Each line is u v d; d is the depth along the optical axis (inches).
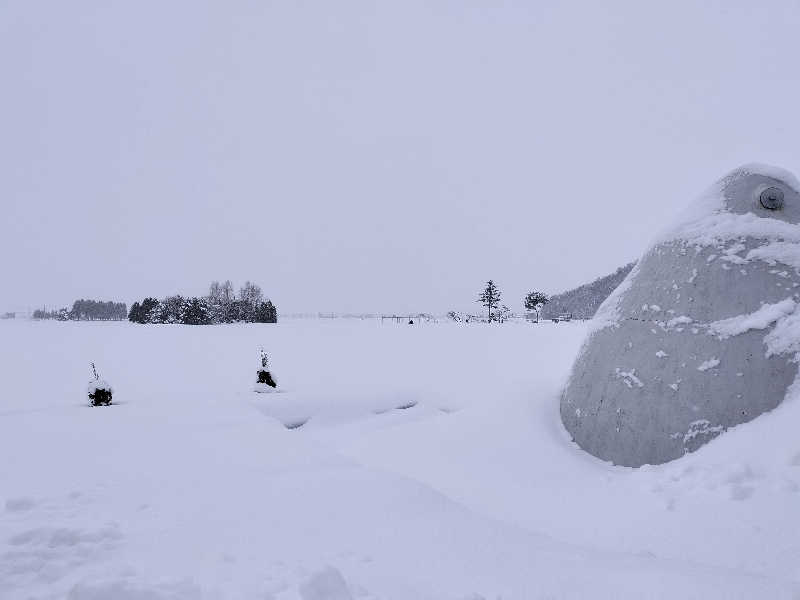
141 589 118.8
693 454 248.1
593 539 210.7
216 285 2878.9
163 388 697.0
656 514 213.3
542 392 370.3
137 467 260.1
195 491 217.0
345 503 199.2
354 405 569.9
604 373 308.7
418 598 128.1
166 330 1644.9
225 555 151.0
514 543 169.0
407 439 365.4
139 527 176.7
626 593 135.3
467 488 281.0
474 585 137.5
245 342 1275.8
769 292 271.0
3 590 133.8
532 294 2588.6
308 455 282.8
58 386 733.9
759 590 137.9
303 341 1284.4
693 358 269.0
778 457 215.9
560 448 306.0
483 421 358.3
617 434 285.4
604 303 344.2
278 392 605.3
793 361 249.1
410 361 937.5
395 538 167.5
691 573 151.2
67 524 177.6
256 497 207.6
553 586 138.7
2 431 363.9
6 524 178.4
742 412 247.6
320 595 119.2
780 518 189.0
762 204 301.6
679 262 303.4
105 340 1334.9
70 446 314.2
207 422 392.5
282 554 153.9
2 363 950.4
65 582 137.4
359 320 2578.7
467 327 1600.6
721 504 205.0
